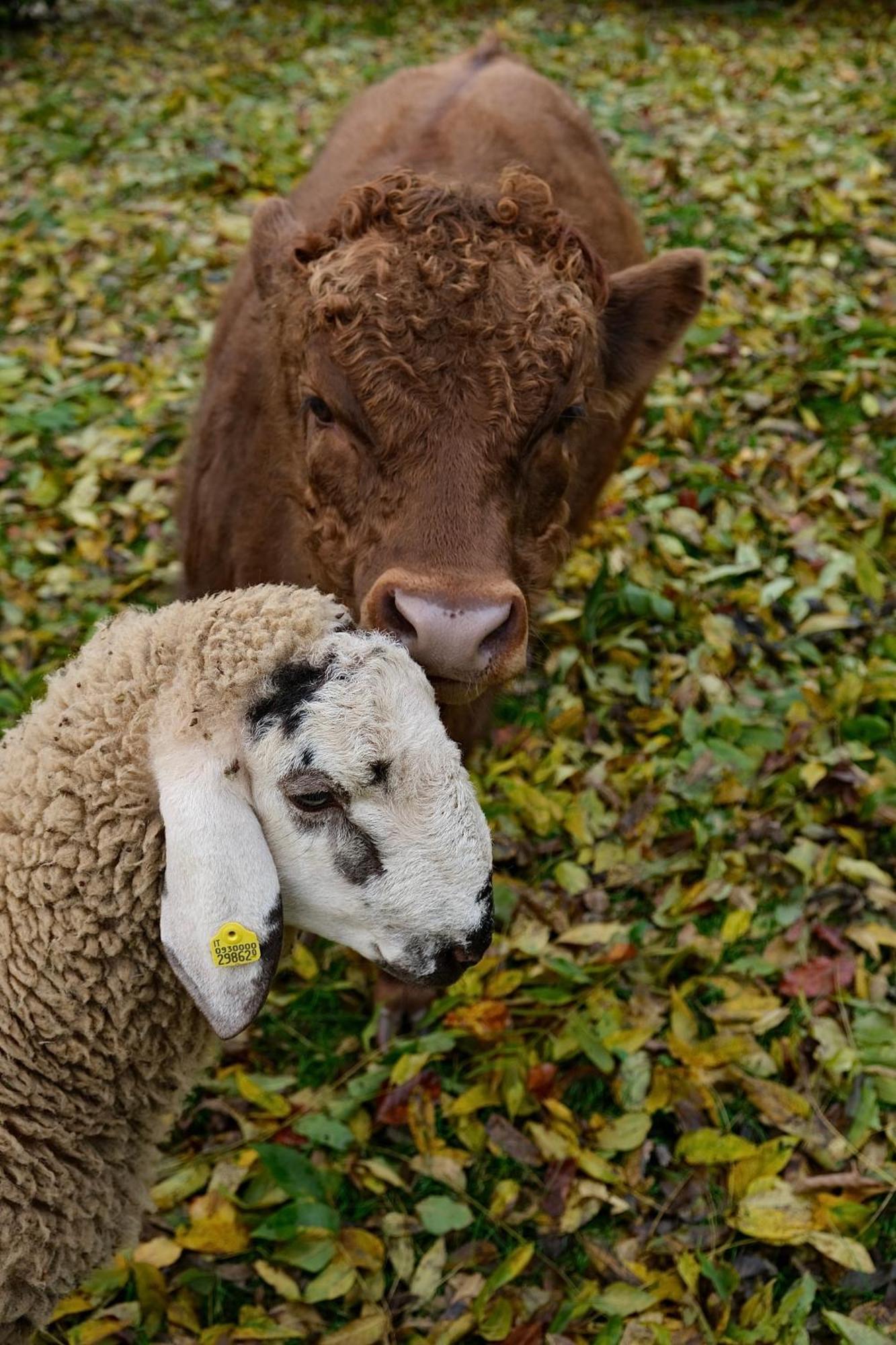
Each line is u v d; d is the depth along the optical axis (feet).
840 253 20.70
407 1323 8.91
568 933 11.20
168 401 17.78
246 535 11.10
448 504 8.36
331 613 7.23
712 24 32.83
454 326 8.39
